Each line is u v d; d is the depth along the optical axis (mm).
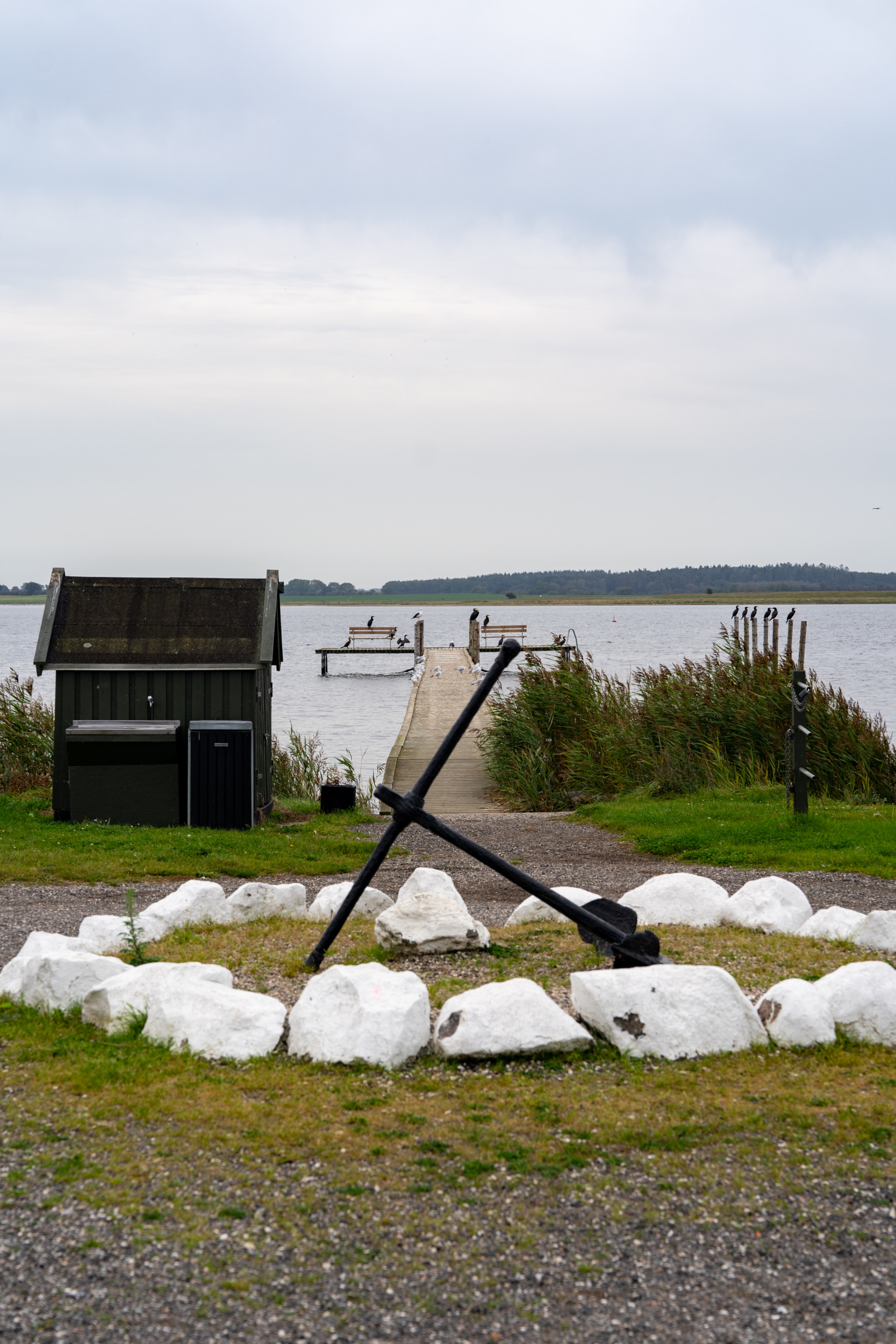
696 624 146125
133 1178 3656
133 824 14117
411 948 6434
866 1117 4188
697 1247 3330
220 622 15289
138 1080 4480
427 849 12742
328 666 66438
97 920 7078
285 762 20016
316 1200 3535
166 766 14141
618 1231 3404
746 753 17906
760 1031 4949
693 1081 4512
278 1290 3074
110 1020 5172
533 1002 4859
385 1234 3354
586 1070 4625
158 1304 2998
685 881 7887
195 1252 3242
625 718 19500
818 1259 3279
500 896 9852
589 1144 3941
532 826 14859
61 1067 4629
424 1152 3873
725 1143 3969
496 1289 3113
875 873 10391
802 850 11703
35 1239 3289
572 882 10523
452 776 20453
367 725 35500
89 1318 2932
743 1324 2980
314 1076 4543
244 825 14164
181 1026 4895
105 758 14000
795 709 13250
